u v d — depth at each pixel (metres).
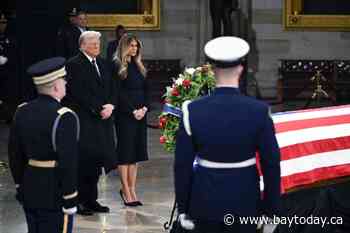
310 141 17.73
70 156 15.12
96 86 23.05
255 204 13.08
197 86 19.12
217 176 13.05
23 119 15.47
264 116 13.05
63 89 15.69
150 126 38.00
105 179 28.53
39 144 15.25
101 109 22.95
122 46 24.11
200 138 13.05
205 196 13.05
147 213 23.42
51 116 15.20
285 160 17.23
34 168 15.39
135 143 24.31
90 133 22.89
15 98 44.75
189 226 13.27
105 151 23.02
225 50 13.14
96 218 22.77
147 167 30.92
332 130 18.09
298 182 17.28
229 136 12.93
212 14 49.69
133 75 24.12
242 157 13.05
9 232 21.50
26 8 45.38
